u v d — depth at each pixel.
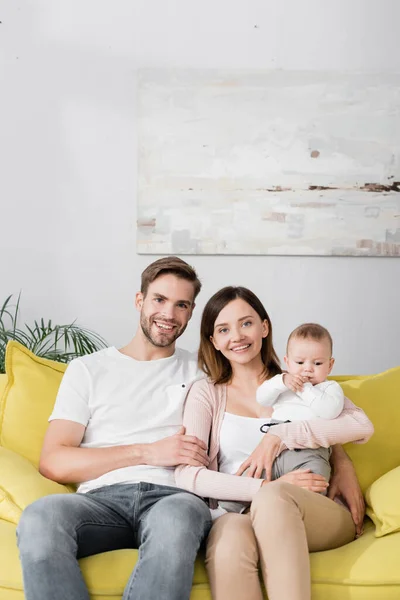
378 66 3.49
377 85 3.46
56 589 1.64
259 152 3.46
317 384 2.12
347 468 2.10
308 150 3.47
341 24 3.48
